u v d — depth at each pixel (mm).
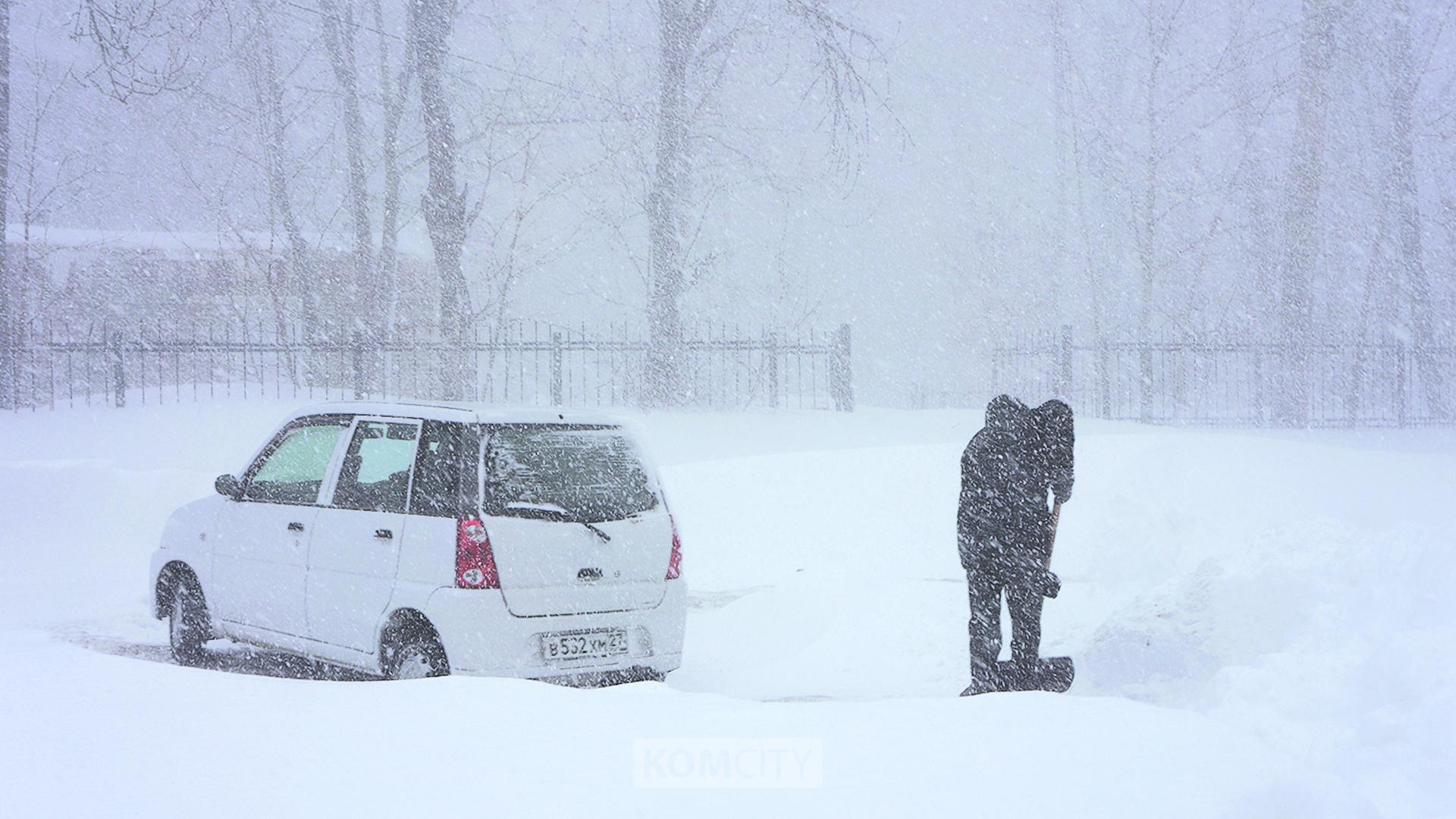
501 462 6547
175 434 18375
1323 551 6449
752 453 18281
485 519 6340
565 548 6535
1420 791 3525
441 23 24203
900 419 21938
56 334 25516
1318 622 5723
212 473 14359
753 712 4148
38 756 3559
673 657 6922
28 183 27969
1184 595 6844
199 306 27016
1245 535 8648
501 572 6293
